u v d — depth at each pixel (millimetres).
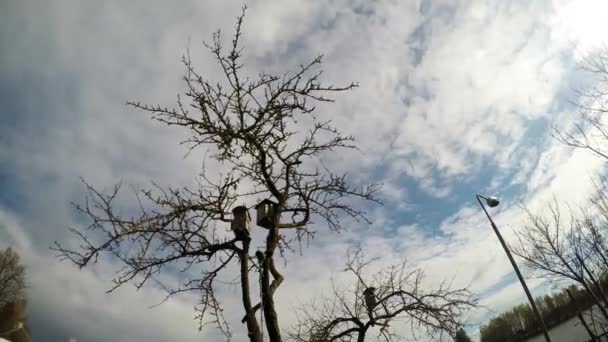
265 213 5027
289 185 5438
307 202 5621
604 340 14250
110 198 4023
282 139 5125
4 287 19375
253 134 4867
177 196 4695
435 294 7211
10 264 19938
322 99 5043
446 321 6891
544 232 13836
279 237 5715
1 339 14648
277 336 4242
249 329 4242
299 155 5430
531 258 13883
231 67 4730
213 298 4930
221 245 4859
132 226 4055
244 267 4668
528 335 28297
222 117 4809
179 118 4703
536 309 10633
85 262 3834
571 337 21281
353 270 8547
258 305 4480
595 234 13391
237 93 4820
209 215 4836
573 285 14570
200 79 4688
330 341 6656
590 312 14266
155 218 4285
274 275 4824
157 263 4598
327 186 5668
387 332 7137
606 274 13688
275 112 4930
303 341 7234
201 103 4695
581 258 13188
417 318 7086
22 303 19844
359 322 7238
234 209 5059
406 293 7227
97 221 3965
